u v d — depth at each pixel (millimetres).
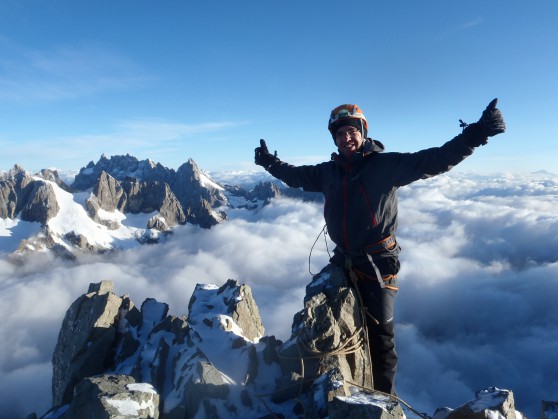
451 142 1867
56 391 3996
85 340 3762
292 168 2654
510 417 2191
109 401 2064
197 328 3422
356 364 2486
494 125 1714
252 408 2475
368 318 2465
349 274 2527
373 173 2152
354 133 2213
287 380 2580
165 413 2361
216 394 2447
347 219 2250
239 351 2947
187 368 2730
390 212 2219
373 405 1809
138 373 3205
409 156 2057
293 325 3000
